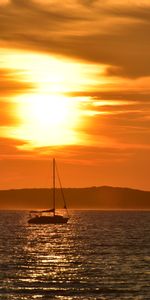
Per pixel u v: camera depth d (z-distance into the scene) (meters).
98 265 180.00
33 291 137.12
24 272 164.88
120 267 174.62
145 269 170.00
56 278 154.25
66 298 130.62
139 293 135.50
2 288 140.12
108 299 129.75
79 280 151.00
